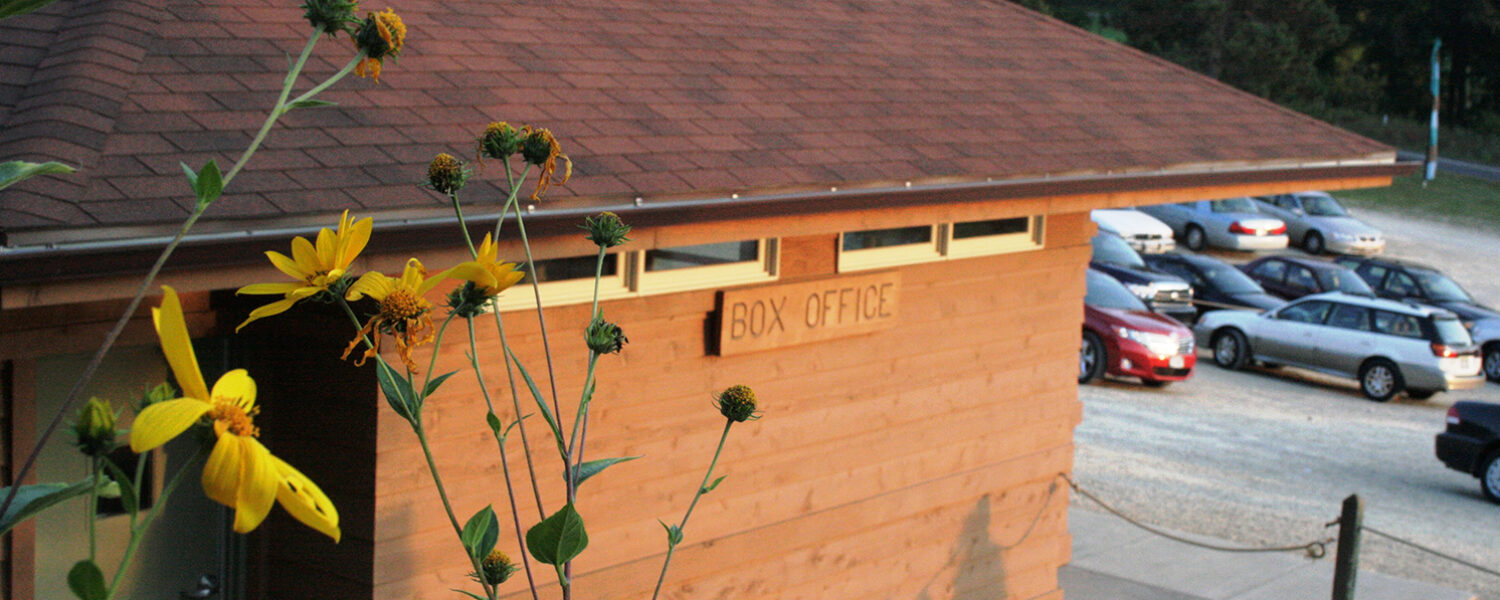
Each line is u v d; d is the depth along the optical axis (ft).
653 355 21.86
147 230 13.26
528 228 16.56
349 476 18.60
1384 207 134.31
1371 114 193.16
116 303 16.67
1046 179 24.62
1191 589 35.14
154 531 18.20
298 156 15.75
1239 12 171.63
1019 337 29.40
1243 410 61.52
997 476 29.40
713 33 26.89
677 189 18.61
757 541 24.14
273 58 18.22
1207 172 27.76
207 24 18.51
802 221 21.26
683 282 21.94
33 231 12.29
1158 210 109.09
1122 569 36.55
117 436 4.78
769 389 24.02
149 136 14.89
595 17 25.40
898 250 25.82
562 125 19.61
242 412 4.66
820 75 26.43
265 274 14.33
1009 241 28.58
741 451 23.66
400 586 18.84
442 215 16.10
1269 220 105.40
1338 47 196.34
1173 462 50.08
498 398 19.71
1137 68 34.63
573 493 8.05
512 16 23.91
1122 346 62.28
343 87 18.21
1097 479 46.75
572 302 20.25
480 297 7.41
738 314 22.79
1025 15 36.91
